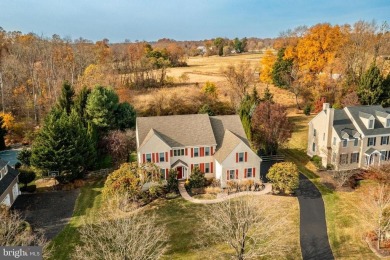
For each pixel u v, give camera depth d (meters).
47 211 36.97
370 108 51.00
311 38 79.12
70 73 89.00
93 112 56.50
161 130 45.28
